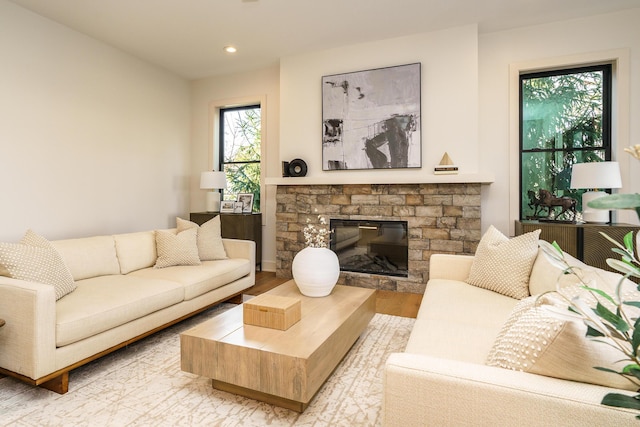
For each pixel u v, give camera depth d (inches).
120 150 166.2
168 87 194.9
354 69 162.7
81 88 148.3
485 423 34.5
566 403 32.2
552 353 36.2
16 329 70.1
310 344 67.9
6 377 80.6
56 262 89.7
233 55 173.9
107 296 88.7
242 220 179.5
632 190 133.2
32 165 130.5
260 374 65.2
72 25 141.4
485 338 63.4
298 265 100.2
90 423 64.0
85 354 77.7
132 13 132.6
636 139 132.8
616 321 25.8
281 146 177.3
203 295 116.3
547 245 30.3
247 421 64.9
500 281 90.0
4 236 122.6
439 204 148.8
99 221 156.3
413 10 131.7
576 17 138.3
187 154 209.2
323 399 71.9
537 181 151.7
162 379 79.8
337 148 165.9
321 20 139.2
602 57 135.7
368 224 164.2
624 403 24.8
